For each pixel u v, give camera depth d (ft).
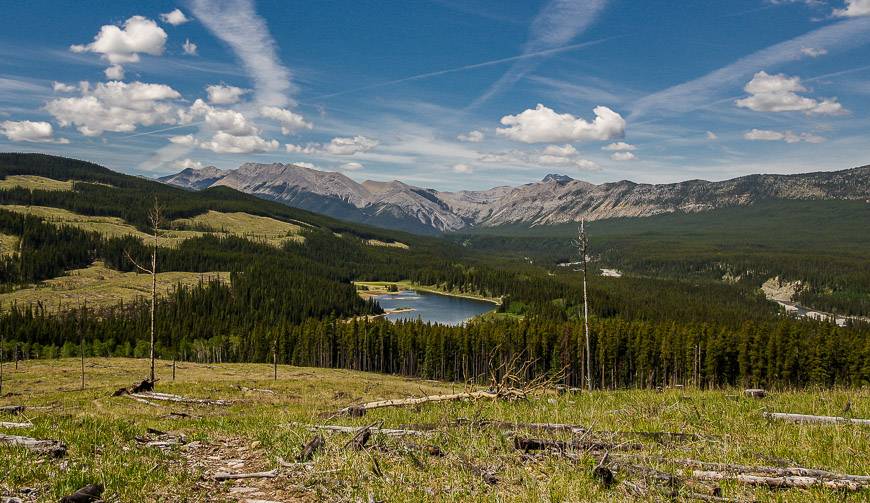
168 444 42.22
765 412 49.93
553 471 31.96
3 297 557.74
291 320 568.41
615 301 563.89
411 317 610.65
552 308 550.77
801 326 290.97
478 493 28.86
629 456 34.19
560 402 61.21
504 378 62.03
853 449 36.35
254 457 37.91
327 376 267.18
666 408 53.88
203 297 577.02
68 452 36.86
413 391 182.70
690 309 533.55
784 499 26.66
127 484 30.22
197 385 142.51
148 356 412.57
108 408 85.61
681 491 27.81
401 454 36.65
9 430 43.60
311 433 43.24
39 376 238.27
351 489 29.27
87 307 532.73
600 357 290.15
